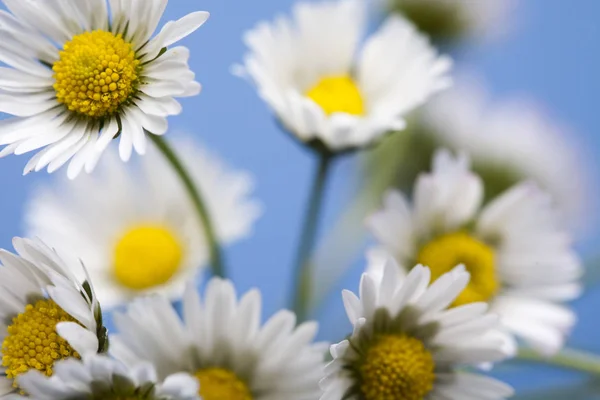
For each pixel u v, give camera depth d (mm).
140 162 195
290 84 184
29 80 166
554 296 181
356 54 188
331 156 179
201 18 161
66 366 148
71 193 196
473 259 180
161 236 192
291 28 186
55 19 166
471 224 183
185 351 163
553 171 209
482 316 160
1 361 159
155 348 162
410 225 180
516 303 181
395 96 184
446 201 181
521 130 210
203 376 163
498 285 181
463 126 207
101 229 195
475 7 207
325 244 194
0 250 157
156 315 162
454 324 161
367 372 161
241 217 194
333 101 184
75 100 163
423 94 182
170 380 150
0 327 160
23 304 159
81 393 151
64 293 153
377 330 161
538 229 181
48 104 165
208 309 163
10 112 164
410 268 180
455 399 162
